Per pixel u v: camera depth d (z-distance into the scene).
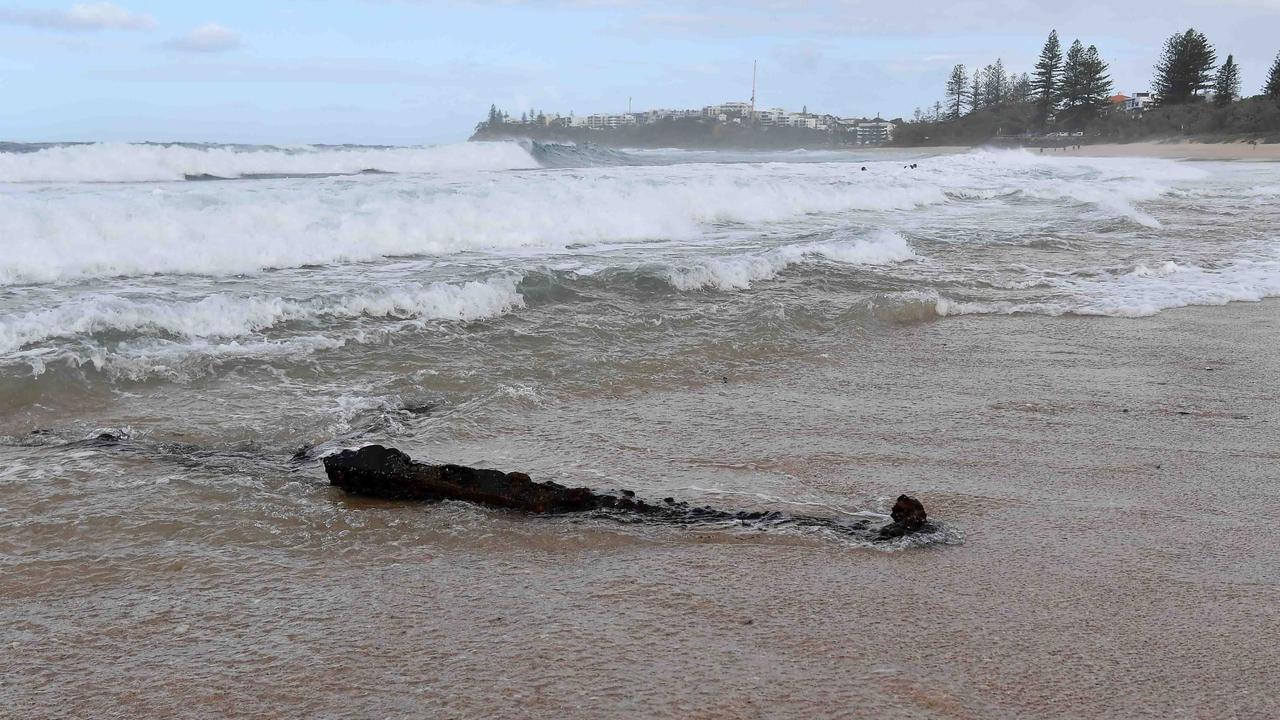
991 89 126.25
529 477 4.30
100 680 2.78
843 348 7.76
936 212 17.66
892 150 93.62
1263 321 9.09
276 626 3.12
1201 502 4.45
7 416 5.38
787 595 3.39
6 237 8.86
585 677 2.80
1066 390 6.57
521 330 7.71
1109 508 4.36
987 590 3.45
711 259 10.45
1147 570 3.65
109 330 6.84
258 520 4.04
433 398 6.07
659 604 3.31
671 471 4.84
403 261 10.38
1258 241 14.48
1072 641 3.06
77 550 3.73
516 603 3.31
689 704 2.65
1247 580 3.57
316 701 2.66
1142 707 2.67
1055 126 102.50
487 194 13.23
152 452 4.91
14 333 6.52
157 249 9.31
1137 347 7.94
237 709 2.62
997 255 12.75
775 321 8.30
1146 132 85.88
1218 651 3.00
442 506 4.21
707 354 7.34
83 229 9.37
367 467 4.34
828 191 17.56
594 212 13.03
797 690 2.73
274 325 7.44
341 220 11.08
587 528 4.00
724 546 3.85
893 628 3.14
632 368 6.88
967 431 5.60
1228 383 6.80
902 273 11.14
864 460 5.06
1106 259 12.64
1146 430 5.64
